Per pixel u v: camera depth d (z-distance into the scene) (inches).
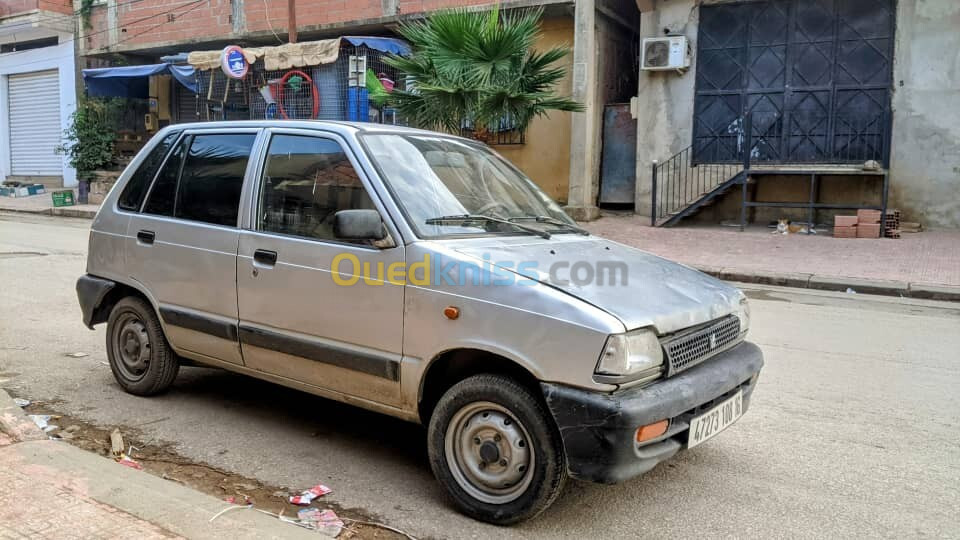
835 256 464.1
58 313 293.0
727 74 582.2
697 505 143.4
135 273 190.1
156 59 870.4
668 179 609.0
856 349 265.3
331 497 143.6
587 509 140.9
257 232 164.9
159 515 120.9
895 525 136.5
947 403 205.6
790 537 131.5
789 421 190.4
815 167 536.1
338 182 154.6
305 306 154.3
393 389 143.1
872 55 537.0
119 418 182.2
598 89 639.8
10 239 535.5
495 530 131.9
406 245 140.9
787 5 557.6
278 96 661.9
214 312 172.7
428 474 155.4
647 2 598.5
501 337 128.3
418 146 164.7
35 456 142.2
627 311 125.3
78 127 822.5
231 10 763.4
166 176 189.3
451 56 465.1
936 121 524.7
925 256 455.8
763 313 333.4
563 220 176.9
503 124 637.3
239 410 190.7
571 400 120.7
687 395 127.1
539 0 607.5
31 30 908.6
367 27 692.7
